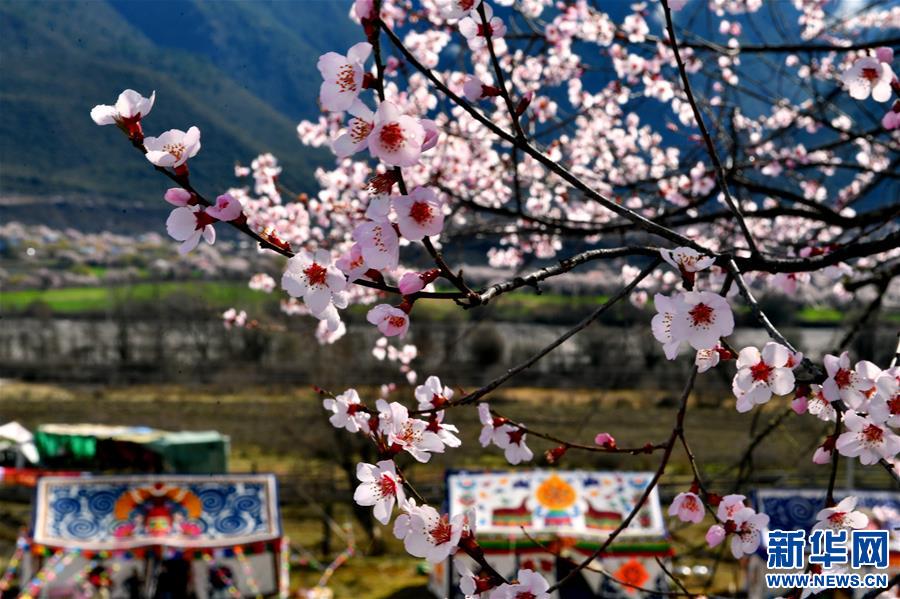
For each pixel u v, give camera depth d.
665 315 2.41
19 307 77.81
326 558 26.02
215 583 20.22
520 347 27.36
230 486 20.84
